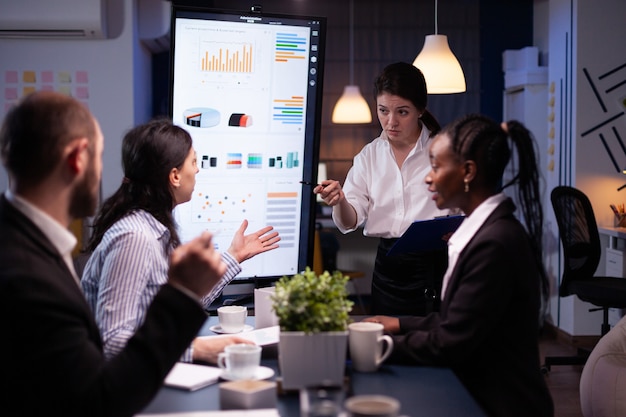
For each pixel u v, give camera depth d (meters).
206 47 2.89
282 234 3.04
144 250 1.90
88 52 5.55
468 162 1.76
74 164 1.37
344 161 7.89
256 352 1.71
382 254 3.05
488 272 1.71
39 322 1.25
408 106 2.86
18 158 1.35
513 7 7.72
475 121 1.78
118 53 5.57
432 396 1.58
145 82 6.43
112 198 2.06
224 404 1.54
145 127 2.08
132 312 1.83
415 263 2.93
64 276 1.36
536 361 1.78
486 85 7.78
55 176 1.37
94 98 5.57
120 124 5.59
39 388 1.25
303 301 1.61
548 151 6.33
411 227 2.47
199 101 2.92
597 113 5.73
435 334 1.77
